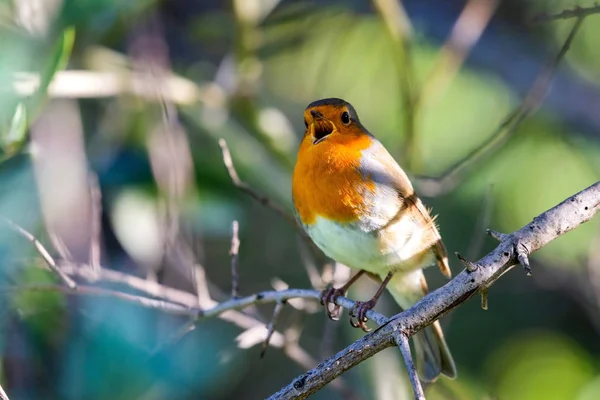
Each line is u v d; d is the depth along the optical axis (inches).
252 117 467.2
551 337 506.3
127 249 380.8
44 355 324.5
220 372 349.7
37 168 321.7
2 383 318.3
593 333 511.2
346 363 236.4
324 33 545.6
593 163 529.7
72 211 375.6
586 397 486.0
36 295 318.7
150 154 381.7
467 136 534.6
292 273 502.3
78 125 384.5
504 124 380.5
